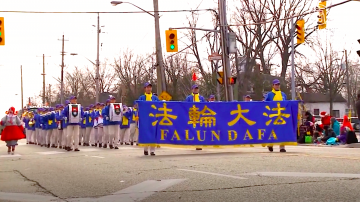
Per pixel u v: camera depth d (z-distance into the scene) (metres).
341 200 6.23
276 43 44.47
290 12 42.62
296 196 6.52
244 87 44.03
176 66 48.81
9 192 7.88
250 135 13.79
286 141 13.84
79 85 79.00
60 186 8.29
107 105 19.34
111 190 7.64
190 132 13.67
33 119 28.89
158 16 26.88
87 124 23.44
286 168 9.16
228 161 10.63
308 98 69.62
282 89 44.44
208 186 7.52
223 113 13.78
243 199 6.46
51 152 17.58
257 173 8.59
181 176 8.63
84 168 10.68
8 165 12.17
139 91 58.50
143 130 13.34
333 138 20.56
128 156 13.28
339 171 8.66
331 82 50.12
